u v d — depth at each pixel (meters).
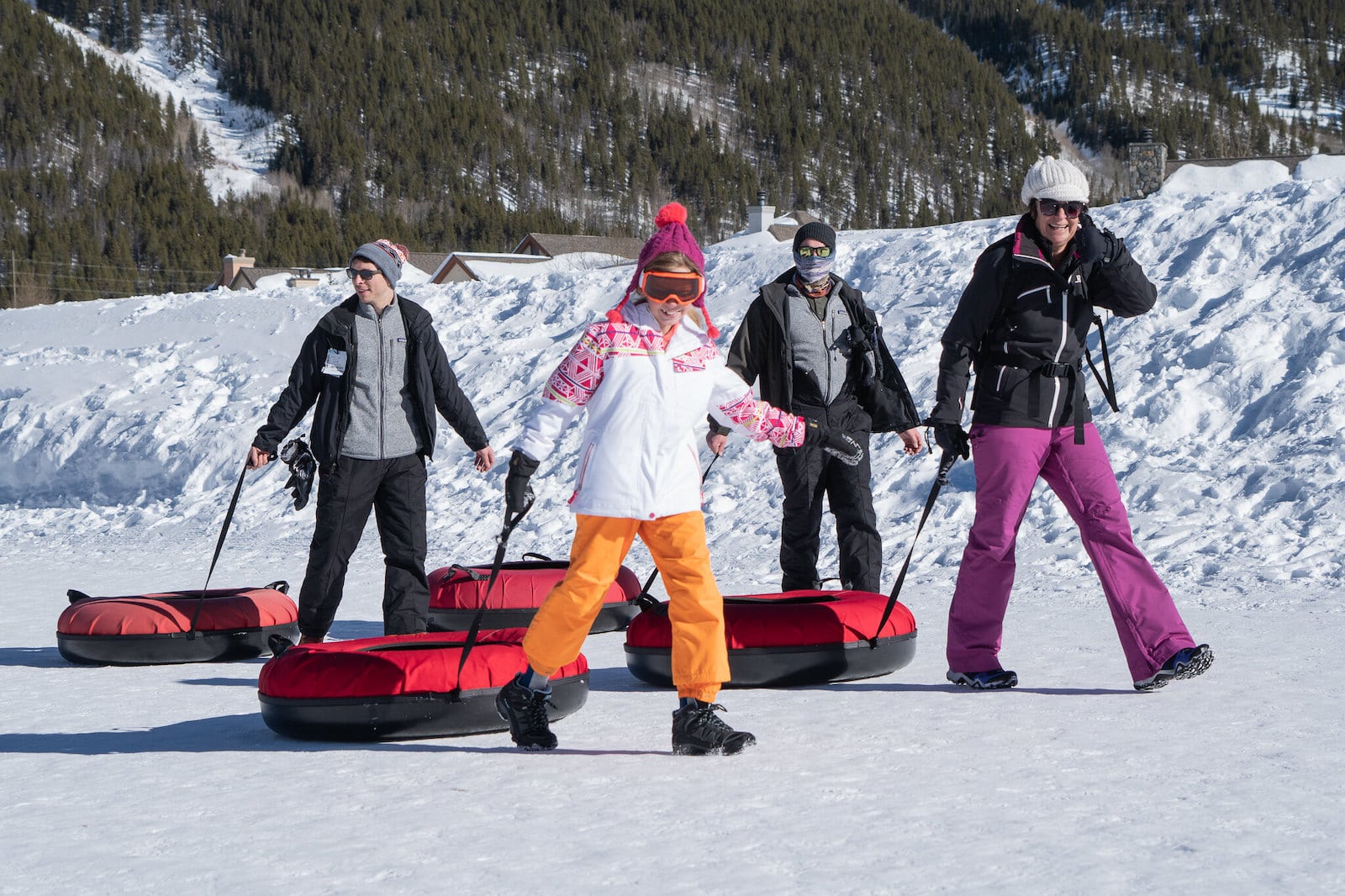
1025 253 4.94
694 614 4.16
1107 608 7.07
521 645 4.85
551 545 11.30
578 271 20.45
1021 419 5.02
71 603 7.17
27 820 3.56
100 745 4.65
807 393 6.20
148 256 149.38
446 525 12.55
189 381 18.81
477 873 2.92
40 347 22.31
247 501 14.90
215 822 3.47
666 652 5.49
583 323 17.89
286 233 159.75
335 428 6.21
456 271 71.00
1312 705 4.53
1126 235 14.15
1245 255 12.88
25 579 10.66
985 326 5.05
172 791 3.87
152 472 16.61
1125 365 11.61
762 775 3.81
